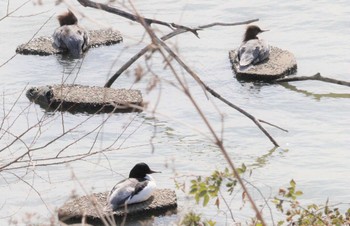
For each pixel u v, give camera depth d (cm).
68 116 1931
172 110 1962
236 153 1753
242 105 2012
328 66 2236
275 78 2145
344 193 1559
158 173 1656
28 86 2120
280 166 1689
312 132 1845
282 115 1947
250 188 1584
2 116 1917
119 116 1941
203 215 1472
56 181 1606
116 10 1126
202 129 1870
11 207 1517
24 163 1658
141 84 2095
